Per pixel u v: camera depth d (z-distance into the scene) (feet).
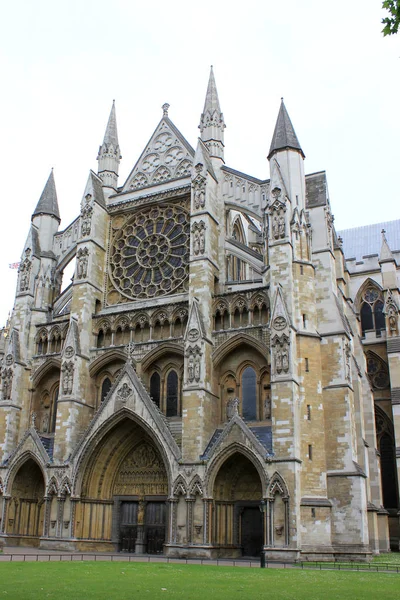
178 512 149.69
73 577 88.48
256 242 216.74
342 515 144.05
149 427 159.43
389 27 50.01
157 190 199.31
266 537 138.10
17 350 194.70
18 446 178.19
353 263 263.49
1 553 141.69
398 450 198.80
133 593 70.23
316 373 154.40
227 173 189.06
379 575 102.99
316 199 175.83
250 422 159.12
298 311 158.40
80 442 167.43
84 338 183.52
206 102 200.64
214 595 69.51
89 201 198.18
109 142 216.13
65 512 163.94
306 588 78.69
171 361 174.29
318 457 147.23
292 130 178.70
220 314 168.86
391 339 217.97
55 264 212.23
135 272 193.36
